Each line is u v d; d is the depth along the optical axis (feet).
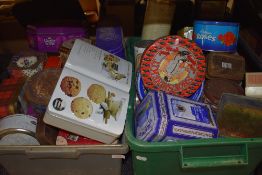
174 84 2.52
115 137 2.20
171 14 3.07
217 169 2.31
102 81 2.35
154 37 3.16
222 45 2.61
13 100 2.57
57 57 3.06
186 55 2.47
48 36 3.14
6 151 2.13
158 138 2.11
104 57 2.56
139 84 2.60
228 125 2.36
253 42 3.10
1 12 2.49
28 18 3.15
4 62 4.29
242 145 2.13
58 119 2.07
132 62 3.03
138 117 2.41
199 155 2.19
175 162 2.24
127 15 4.01
